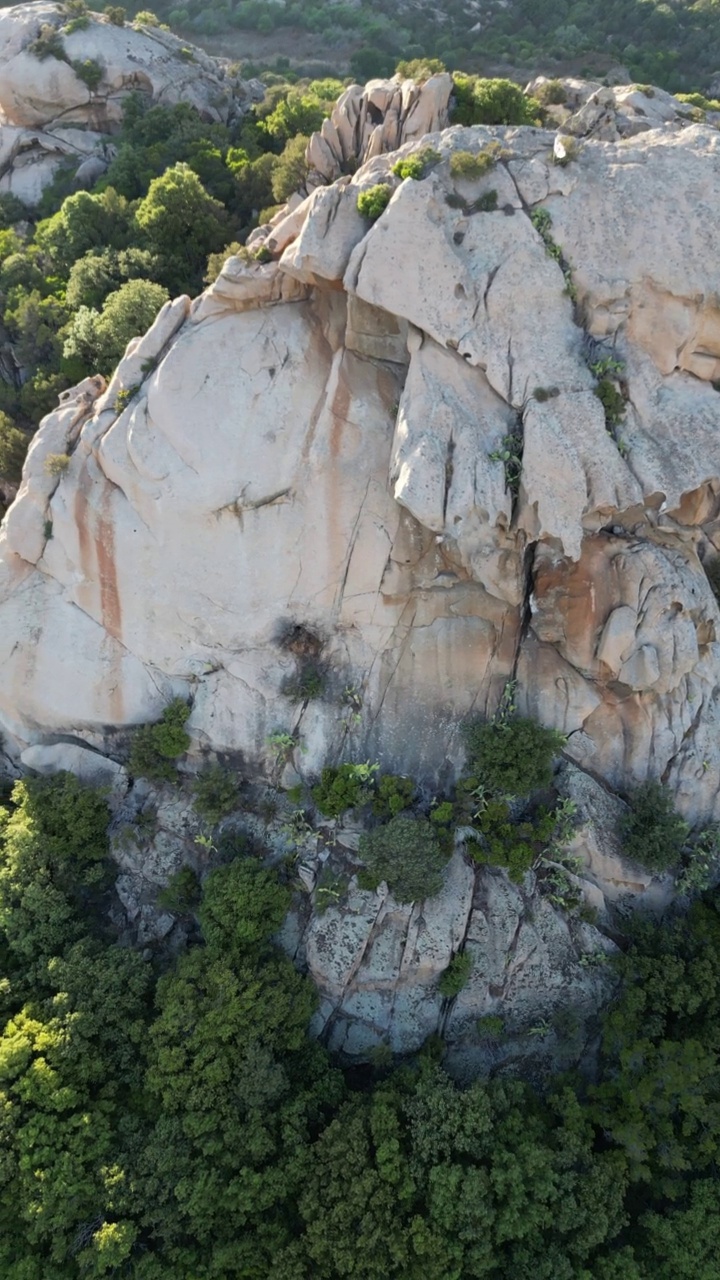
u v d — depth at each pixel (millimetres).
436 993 27938
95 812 29984
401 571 27797
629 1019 26594
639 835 28766
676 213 24594
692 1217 23516
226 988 25297
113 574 29000
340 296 26219
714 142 25266
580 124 28016
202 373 26812
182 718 29828
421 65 33906
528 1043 27734
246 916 26859
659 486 25016
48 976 26797
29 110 57406
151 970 27375
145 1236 23641
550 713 29484
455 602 28234
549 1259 22250
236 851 29156
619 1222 23391
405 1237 22219
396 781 28578
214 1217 23297
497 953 27953
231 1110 24359
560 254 24781
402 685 29359
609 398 24797
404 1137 24188
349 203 24828
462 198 24984
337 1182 23062
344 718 29641
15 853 29109
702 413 25578
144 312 35188
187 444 26859
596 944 28625
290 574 28359
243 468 27094
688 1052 25156
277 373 26812
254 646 29438
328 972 27344
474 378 25078
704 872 29422
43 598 29984
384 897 28000
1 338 42844
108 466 27672
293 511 27594
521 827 28500
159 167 49062
